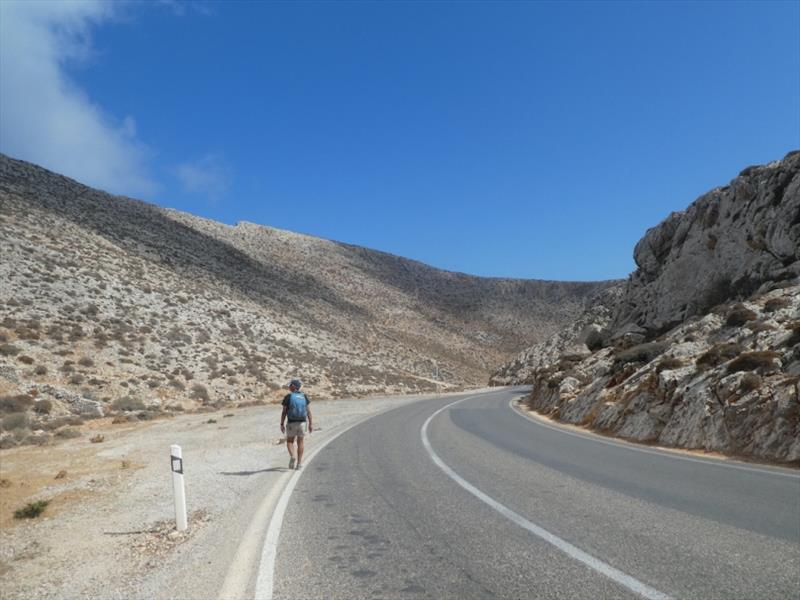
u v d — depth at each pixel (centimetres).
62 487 1057
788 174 2536
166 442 1700
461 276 14775
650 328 3125
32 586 530
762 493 783
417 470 1064
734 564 489
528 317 12681
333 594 457
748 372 1284
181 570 534
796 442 1050
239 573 514
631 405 1658
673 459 1134
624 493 805
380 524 672
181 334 4034
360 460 1222
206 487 971
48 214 5150
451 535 614
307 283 9594
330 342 6375
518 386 6169
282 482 986
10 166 6206
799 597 415
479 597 438
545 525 640
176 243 7125
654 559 509
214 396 3312
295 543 604
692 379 1470
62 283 3822
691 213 3228
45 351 2862
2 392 2258
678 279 3089
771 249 2489
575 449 1333
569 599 425
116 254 5088
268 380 3975
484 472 1020
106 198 7506
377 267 13388
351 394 4378
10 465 1357
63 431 1881
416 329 10106
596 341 3903
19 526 788
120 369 3072
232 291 6262
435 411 2716
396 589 462
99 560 596
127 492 974
